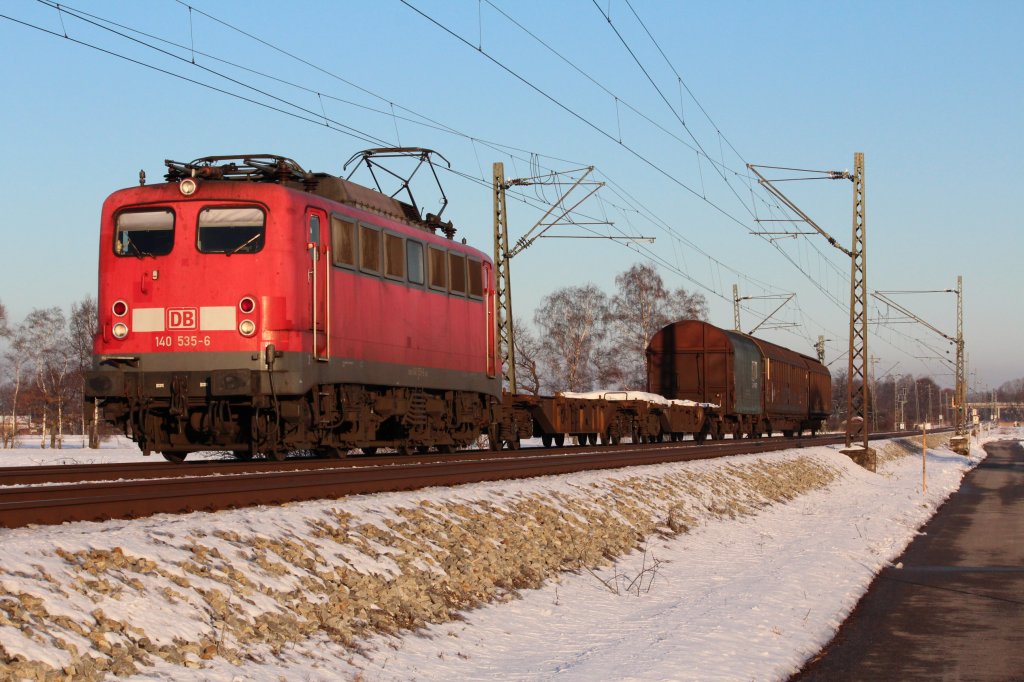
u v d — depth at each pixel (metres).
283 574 9.93
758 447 37.44
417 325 22.83
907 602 14.23
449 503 14.55
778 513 25.42
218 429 18.69
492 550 13.40
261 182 19.11
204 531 10.12
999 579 16.30
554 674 9.26
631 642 10.77
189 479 14.76
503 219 36.94
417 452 26.42
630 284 71.81
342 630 9.50
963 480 43.88
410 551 12.05
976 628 12.41
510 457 24.36
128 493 13.30
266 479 15.27
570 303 72.88
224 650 8.17
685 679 9.15
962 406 77.12
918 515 26.69
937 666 10.40
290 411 18.50
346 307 19.94
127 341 18.39
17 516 10.33
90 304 70.38
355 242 20.38
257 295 18.08
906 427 170.25
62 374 69.25
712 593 13.92
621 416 37.84
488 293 26.92
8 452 39.22
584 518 17.12
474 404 26.14
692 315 72.88
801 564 16.59
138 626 7.91
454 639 10.39
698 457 30.02
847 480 36.91
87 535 9.17
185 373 18.06
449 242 24.72
